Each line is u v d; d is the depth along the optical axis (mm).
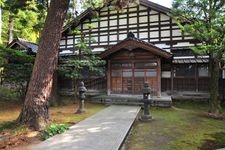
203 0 10883
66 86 17453
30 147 5270
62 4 7281
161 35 16406
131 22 17250
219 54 10445
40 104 6918
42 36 7250
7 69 13812
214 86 11336
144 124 8586
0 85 15156
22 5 13039
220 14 10523
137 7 17109
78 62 13500
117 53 14273
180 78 15523
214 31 10055
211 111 11156
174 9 12086
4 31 28594
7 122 7652
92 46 18094
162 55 12875
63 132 6574
